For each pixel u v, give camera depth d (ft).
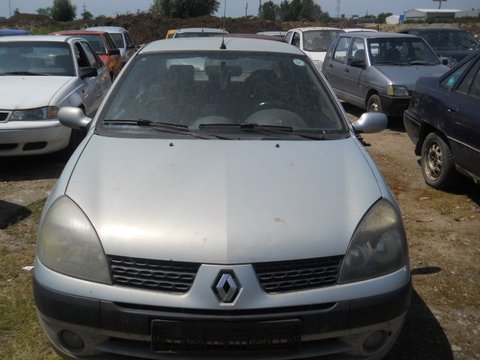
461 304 11.52
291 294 7.43
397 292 7.89
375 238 8.01
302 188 8.64
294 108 11.41
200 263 7.39
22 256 13.04
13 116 19.45
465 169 16.96
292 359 7.47
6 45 24.53
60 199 8.45
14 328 10.05
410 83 29.32
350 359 7.83
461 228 15.75
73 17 185.57
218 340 7.32
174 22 121.80
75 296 7.54
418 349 9.96
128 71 12.11
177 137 10.39
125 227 7.75
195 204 8.11
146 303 7.36
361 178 9.07
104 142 10.15
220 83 11.78
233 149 9.87
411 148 26.18
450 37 45.60
